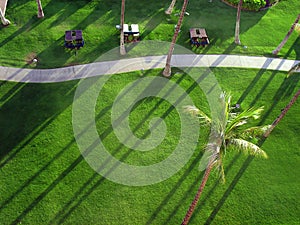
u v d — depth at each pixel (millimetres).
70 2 33156
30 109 24688
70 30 30406
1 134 23219
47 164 22172
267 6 36188
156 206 21078
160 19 32844
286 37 29984
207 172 17047
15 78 26375
